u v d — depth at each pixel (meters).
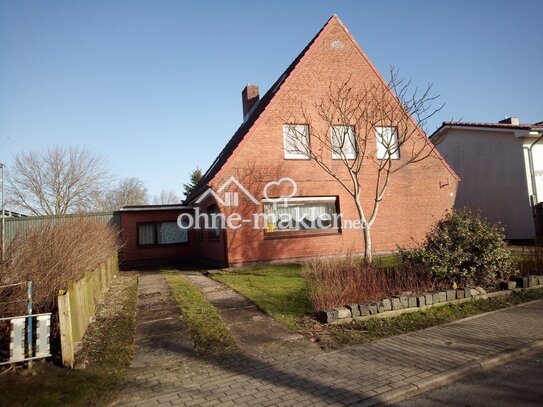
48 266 6.28
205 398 3.91
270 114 14.18
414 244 15.41
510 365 4.65
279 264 13.59
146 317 7.17
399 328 6.04
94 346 5.48
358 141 13.16
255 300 7.98
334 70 15.05
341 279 7.23
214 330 6.07
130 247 19.81
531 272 8.91
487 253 7.95
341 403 3.74
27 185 32.59
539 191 17.75
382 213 15.25
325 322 6.27
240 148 13.73
